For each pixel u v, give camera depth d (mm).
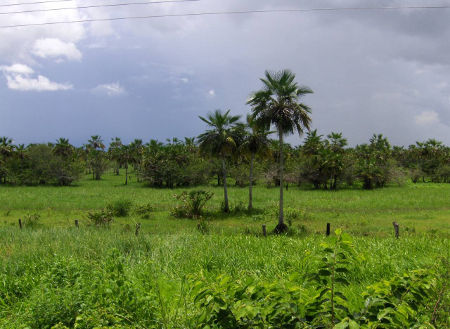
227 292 2801
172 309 3994
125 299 4203
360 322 2555
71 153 90375
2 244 10906
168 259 7688
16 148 81938
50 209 33969
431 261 6840
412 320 2834
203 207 33406
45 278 5145
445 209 33406
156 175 71812
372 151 88062
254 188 64312
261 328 2621
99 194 52719
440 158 85250
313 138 73375
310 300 2748
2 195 50781
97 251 8805
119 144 112125
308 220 27312
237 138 33406
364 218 27562
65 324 3971
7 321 4395
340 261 2816
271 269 7223
